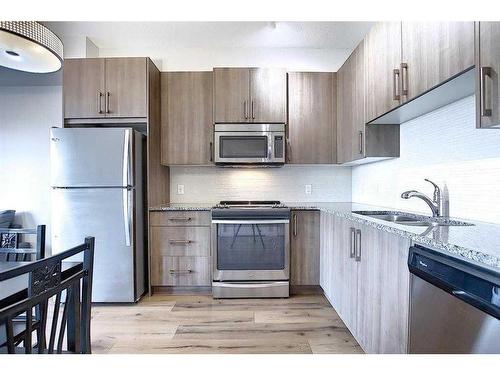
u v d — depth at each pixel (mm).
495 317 899
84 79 3211
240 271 3195
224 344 2264
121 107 3191
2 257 2613
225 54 3787
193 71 3564
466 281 1028
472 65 1371
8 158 3766
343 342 2291
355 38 3527
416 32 1834
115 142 2977
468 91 1746
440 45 1603
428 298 1273
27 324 985
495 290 908
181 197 3826
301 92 3566
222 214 3182
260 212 3188
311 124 3568
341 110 3406
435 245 1213
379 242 1743
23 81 3629
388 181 2957
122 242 2996
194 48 3777
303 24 3217
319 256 3266
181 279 3262
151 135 3262
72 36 3422
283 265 3209
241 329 2502
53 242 2988
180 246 3260
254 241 3213
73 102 3211
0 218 3410
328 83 3578
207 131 3537
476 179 1832
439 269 1173
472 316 1021
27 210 3756
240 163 3496
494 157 1703
